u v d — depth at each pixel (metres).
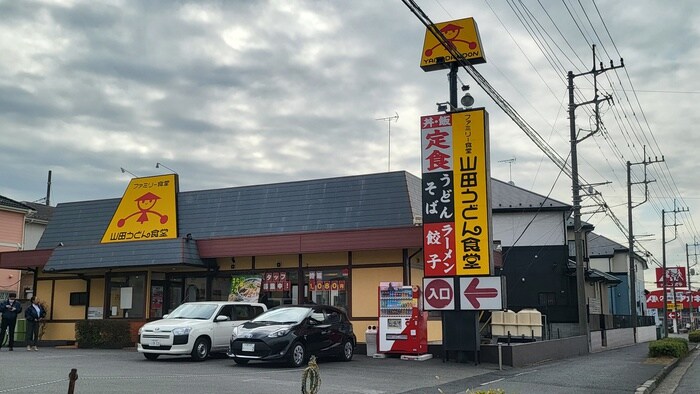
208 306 17.86
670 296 69.44
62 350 20.66
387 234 19.14
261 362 16.31
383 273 20.08
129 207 24.62
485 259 16.86
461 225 17.22
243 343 15.21
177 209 24.02
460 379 13.84
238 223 22.98
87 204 26.19
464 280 16.98
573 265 33.78
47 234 26.22
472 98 17.77
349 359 17.41
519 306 34.25
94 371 13.87
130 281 23.41
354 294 20.31
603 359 20.98
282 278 21.44
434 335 20.80
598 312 38.41
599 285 39.41
